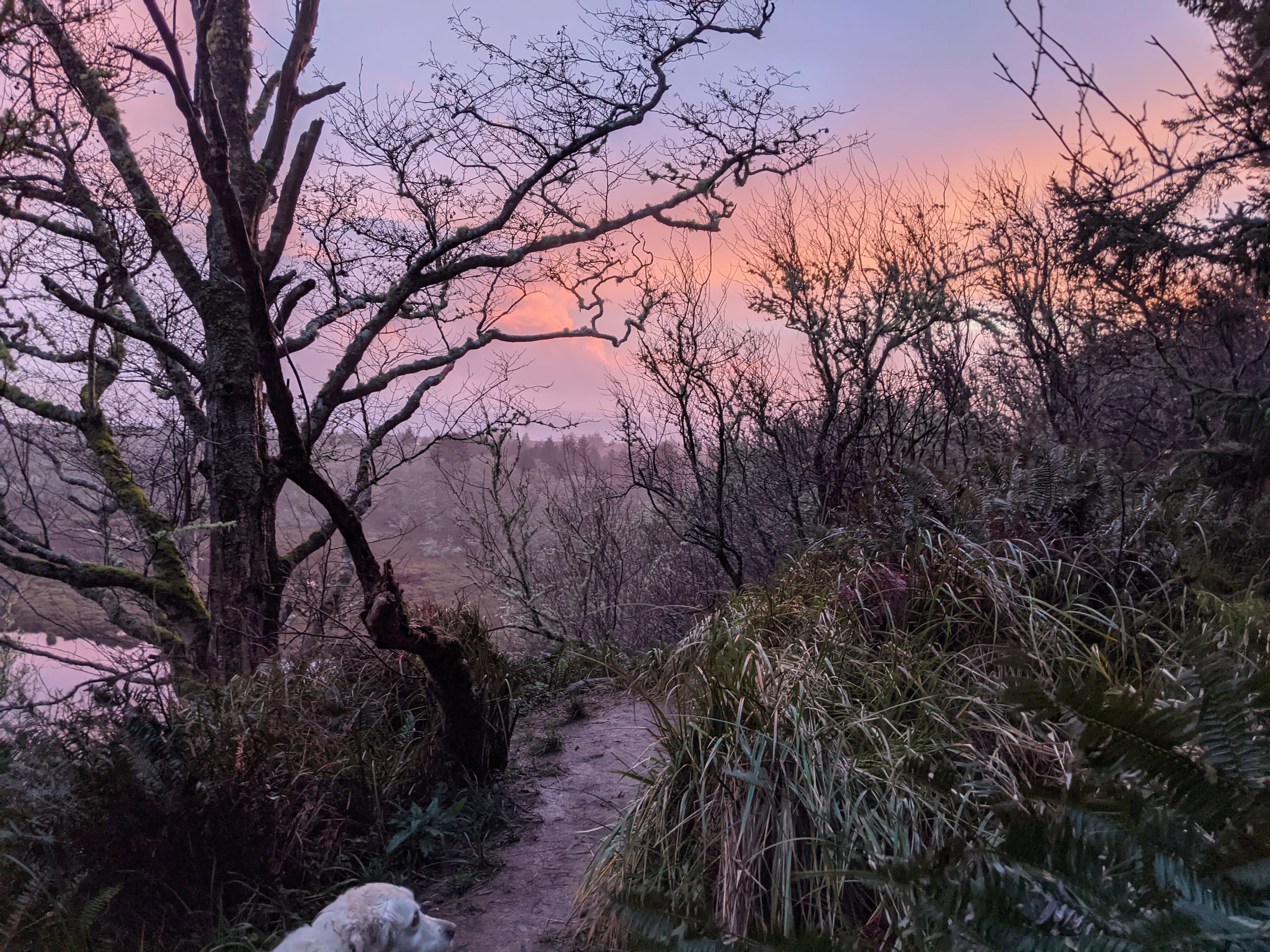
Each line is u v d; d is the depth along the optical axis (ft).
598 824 14.21
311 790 13.21
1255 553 13.21
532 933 10.91
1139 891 3.81
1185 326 21.95
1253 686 4.46
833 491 21.93
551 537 38.75
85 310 23.30
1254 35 6.84
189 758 11.90
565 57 24.99
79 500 31.55
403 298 27.89
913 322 22.27
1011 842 4.20
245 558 24.77
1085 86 7.21
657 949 4.08
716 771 10.41
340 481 33.14
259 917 11.52
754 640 12.87
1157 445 21.54
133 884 11.15
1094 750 4.66
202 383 25.68
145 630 27.71
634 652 24.36
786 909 8.11
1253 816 3.94
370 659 17.33
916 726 10.72
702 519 26.27
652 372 24.64
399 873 13.14
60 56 19.15
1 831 10.58
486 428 32.17
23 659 23.50
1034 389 24.63
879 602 13.44
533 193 27.35
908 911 4.33
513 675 18.10
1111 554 13.04
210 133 13.70
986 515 14.40
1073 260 15.78
